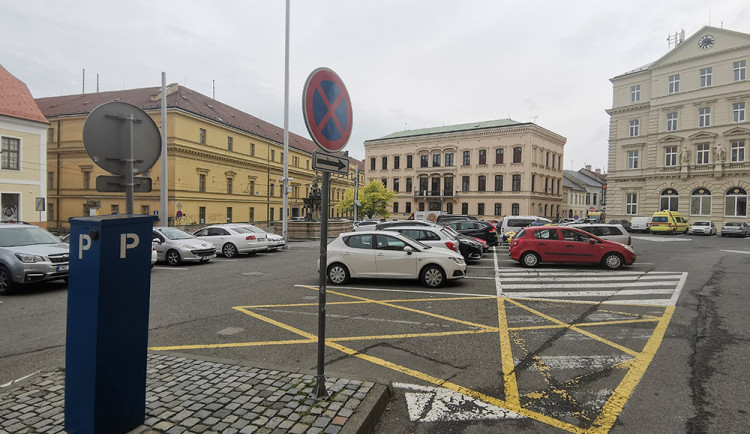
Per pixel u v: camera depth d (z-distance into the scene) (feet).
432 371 15.34
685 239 94.99
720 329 20.68
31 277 29.71
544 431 11.10
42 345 18.04
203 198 136.67
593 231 53.01
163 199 64.80
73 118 137.49
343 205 197.88
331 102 11.48
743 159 116.26
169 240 48.83
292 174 196.54
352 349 17.76
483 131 183.42
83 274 9.16
